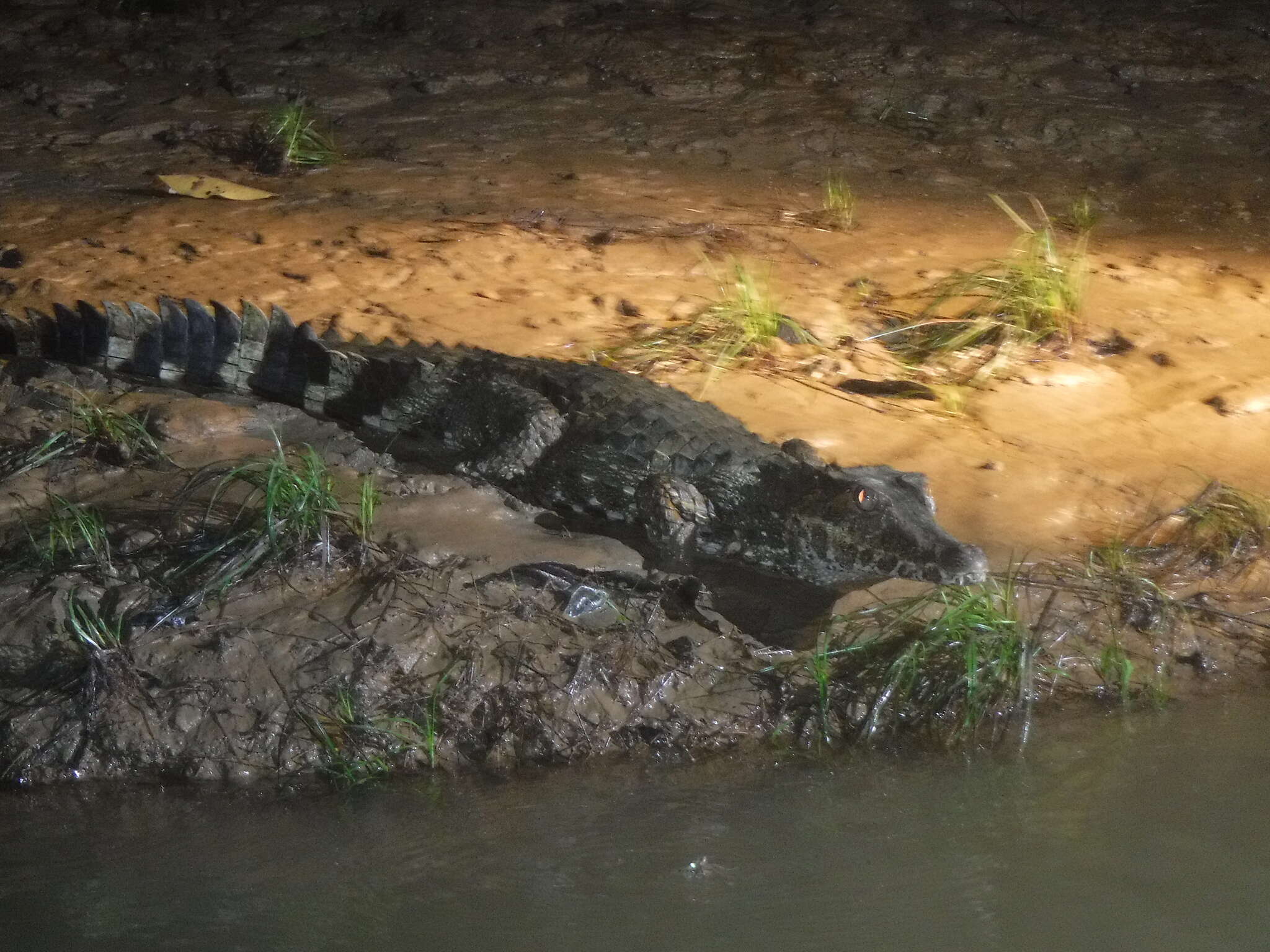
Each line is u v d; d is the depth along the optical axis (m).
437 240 8.36
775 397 6.36
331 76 12.42
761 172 10.24
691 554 5.29
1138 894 3.61
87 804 4.19
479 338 6.90
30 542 4.96
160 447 5.74
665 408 5.74
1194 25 14.40
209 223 8.71
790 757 4.42
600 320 7.18
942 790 4.20
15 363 6.61
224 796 4.23
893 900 3.61
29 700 4.45
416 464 5.87
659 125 11.35
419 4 14.23
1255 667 4.92
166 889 3.71
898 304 7.53
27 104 11.54
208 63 12.69
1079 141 11.20
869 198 9.70
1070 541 5.34
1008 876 3.71
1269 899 3.57
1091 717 4.64
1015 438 6.06
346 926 3.53
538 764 4.38
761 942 3.44
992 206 9.62
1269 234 9.10
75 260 7.98
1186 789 4.15
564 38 13.52
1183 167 10.59
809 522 5.01
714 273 7.84
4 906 3.63
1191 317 7.43
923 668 4.67
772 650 4.76
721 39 13.59
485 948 3.43
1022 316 7.09
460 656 4.54
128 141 10.66
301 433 6.02
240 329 6.59
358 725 4.36
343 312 7.20
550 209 9.11
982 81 12.79
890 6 14.74
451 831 4.01
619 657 4.62
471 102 11.91
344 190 9.52
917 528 4.77
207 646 4.52
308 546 4.87
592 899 3.64
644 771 4.34
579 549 5.16
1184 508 5.54
